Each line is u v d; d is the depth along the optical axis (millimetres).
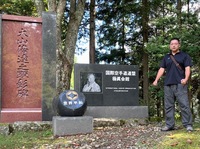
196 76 13344
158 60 11289
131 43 15070
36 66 7324
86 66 8961
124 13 13883
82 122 6020
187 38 9820
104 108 8664
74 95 6203
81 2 11617
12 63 7152
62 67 10578
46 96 7273
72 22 11508
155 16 14211
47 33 7461
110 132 6082
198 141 4340
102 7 14727
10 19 7180
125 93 9164
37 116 7141
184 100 4973
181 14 10945
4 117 6910
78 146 4867
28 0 13859
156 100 14531
